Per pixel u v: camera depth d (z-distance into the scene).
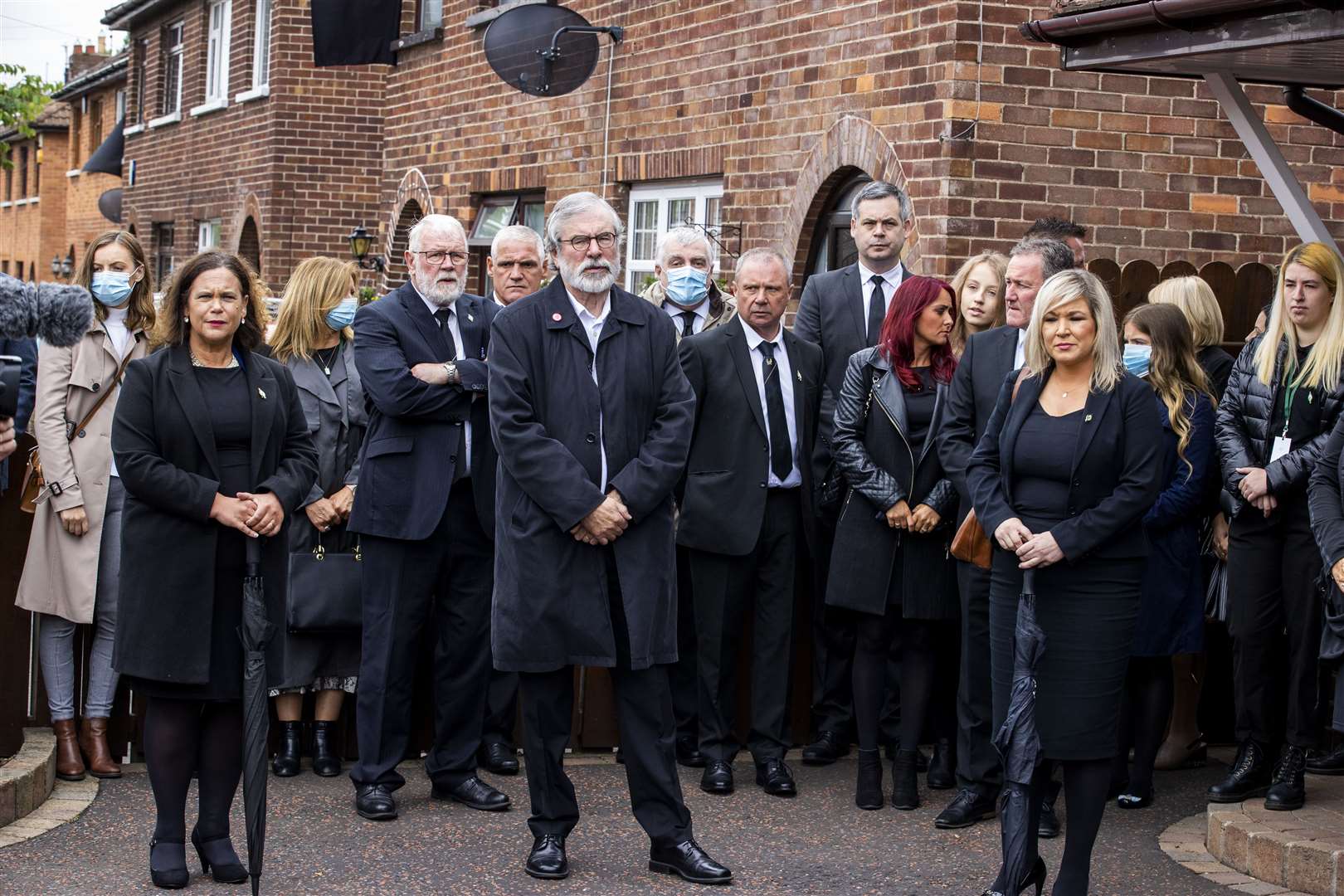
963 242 9.12
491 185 15.17
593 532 5.50
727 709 6.88
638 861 5.82
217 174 22.48
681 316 7.72
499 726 7.07
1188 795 6.86
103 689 6.68
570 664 5.55
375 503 6.25
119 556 6.59
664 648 5.64
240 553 5.43
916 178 9.34
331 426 6.88
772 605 6.82
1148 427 5.27
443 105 16.27
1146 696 6.61
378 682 6.30
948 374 6.59
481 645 6.45
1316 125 9.93
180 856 5.42
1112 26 6.50
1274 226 9.77
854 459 6.52
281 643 5.51
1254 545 6.44
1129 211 9.46
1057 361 5.35
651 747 5.65
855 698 6.63
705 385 6.73
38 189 40.72
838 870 5.76
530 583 5.55
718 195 11.75
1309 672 6.17
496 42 12.77
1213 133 9.60
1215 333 7.01
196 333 5.43
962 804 6.33
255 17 21.30
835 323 7.26
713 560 6.75
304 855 5.78
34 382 6.46
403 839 6.01
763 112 11.02
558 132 13.94
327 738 6.95
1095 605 5.25
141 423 5.33
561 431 5.61
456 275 6.44
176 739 5.41
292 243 19.92
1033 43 9.20
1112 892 5.56
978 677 6.32
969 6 9.08
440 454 6.32
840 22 10.16
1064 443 5.29
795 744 7.71
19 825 6.00
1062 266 6.18
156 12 26.00
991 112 9.15
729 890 5.52
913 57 9.41
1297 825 5.89
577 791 6.79
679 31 12.07
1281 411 6.40
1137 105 9.43
